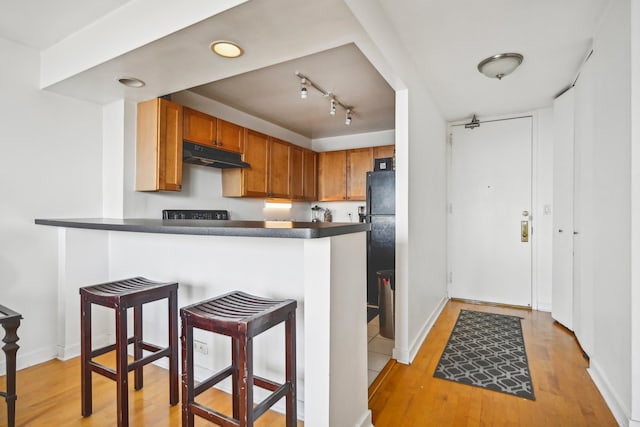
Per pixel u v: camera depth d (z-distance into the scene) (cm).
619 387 176
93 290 172
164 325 227
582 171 256
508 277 393
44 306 239
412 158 258
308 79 300
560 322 320
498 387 207
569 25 209
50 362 237
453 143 419
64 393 196
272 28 166
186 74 219
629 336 164
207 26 164
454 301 412
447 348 268
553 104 344
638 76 156
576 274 285
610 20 188
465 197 414
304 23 162
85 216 262
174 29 168
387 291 289
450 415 180
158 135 262
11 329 162
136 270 240
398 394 201
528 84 303
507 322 331
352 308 156
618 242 177
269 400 134
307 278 138
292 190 453
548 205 373
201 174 354
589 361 239
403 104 247
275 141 421
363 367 168
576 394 199
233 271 194
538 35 221
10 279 224
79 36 214
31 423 169
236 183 372
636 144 157
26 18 201
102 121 274
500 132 394
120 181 264
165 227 160
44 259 240
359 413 163
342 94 339
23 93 229
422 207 292
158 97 261
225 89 325
